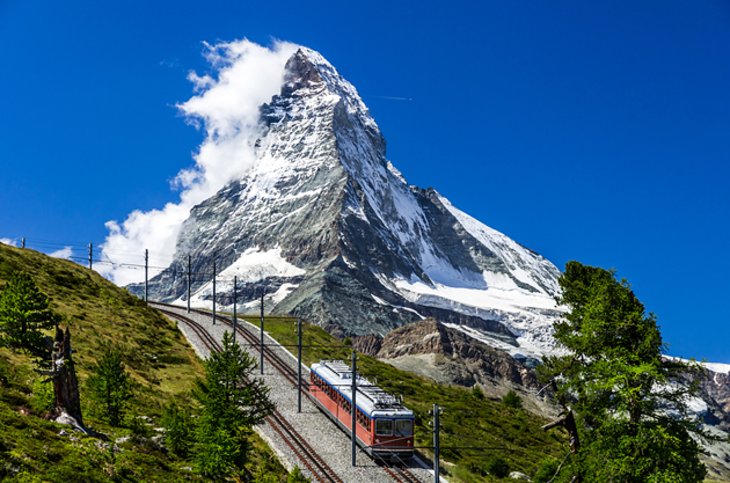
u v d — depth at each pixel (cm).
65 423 4231
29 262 10962
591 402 3809
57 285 10519
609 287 4088
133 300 11950
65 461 3606
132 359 8125
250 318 15475
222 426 4928
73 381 4450
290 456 6019
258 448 6038
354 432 6016
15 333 6006
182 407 6600
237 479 4838
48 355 5916
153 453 4609
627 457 3494
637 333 3850
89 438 4094
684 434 3591
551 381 4756
